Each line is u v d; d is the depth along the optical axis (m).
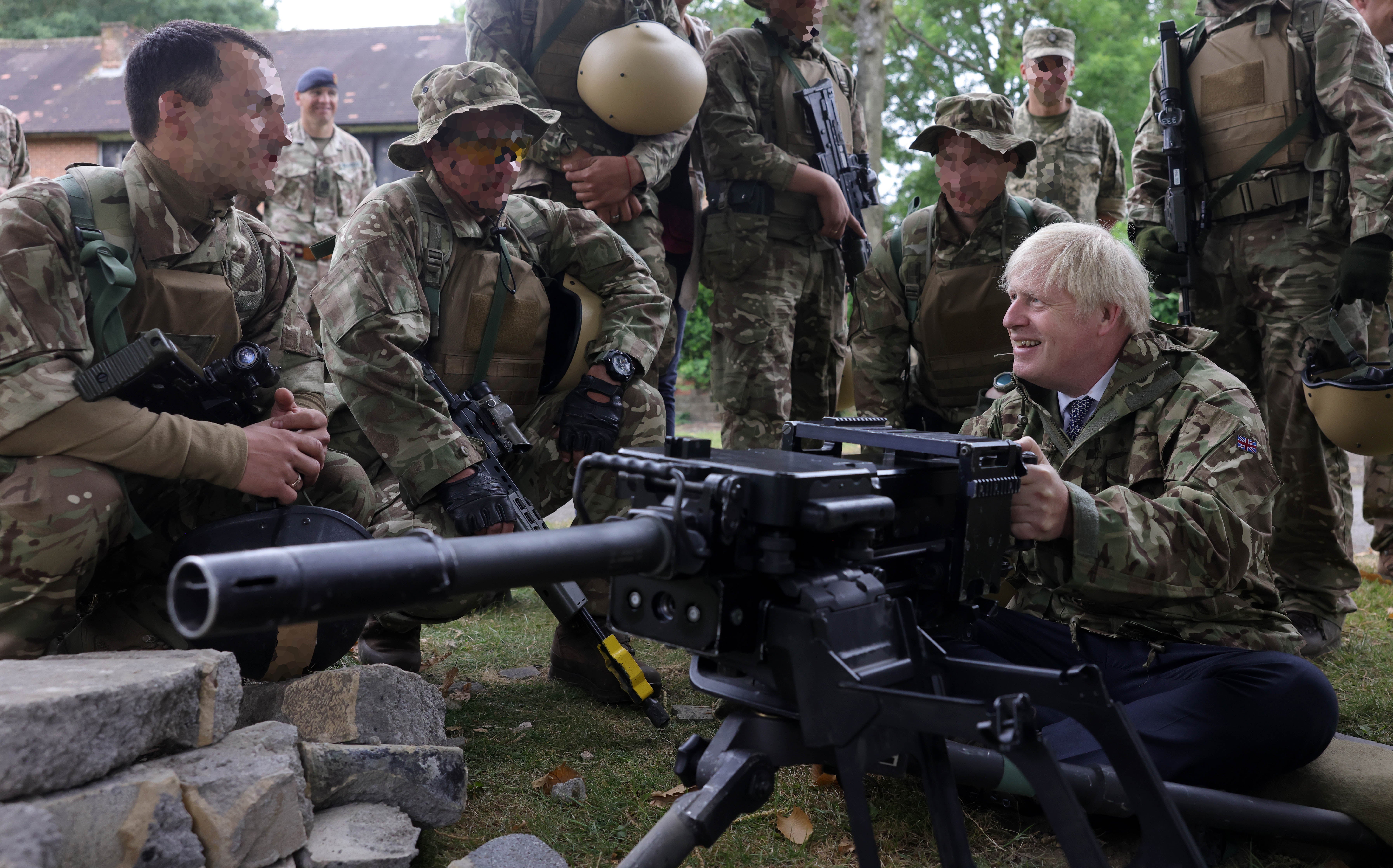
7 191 2.33
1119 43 20.66
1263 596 2.45
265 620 1.11
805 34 4.39
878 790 2.46
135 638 2.50
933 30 21.78
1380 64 3.61
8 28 27.77
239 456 2.42
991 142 3.81
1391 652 3.59
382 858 1.93
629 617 1.61
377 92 19.47
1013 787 2.13
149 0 28.03
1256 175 3.83
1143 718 2.27
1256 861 2.18
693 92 3.88
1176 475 2.32
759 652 1.54
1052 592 2.62
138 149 2.51
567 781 2.44
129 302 2.47
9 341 2.24
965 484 1.78
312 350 2.89
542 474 3.28
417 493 2.81
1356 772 2.22
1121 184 7.13
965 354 4.04
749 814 1.96
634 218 4.04
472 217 3.09
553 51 3.88
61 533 2.26
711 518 1.45
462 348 3.04
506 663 3.41
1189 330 2.52
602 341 3.29
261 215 8.39
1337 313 3.63
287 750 1.98
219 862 1.74
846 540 1.58
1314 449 3.67
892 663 1.58
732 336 4.30
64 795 1.60
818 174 4.22
